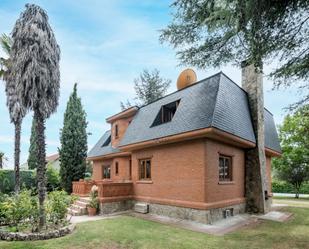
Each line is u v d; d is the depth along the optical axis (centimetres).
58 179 2691
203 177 1159
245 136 1334
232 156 1370
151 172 1505
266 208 1436
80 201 1592
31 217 988
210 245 800
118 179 2025
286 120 2709
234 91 1412
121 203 1545
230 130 1199
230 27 804
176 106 1491
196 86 1405
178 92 1526
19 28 1011
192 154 1235
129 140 1650
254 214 1381
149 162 1557
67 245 801
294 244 819
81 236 907
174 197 1312
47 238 880
